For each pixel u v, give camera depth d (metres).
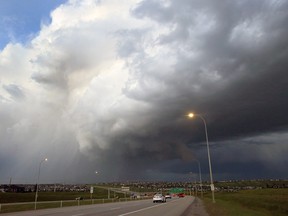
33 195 112.81
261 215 22.97
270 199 55.34
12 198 85.94
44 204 45.25
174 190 145.38
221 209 26.89
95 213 27.83
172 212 28.86
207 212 28.56
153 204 48.47
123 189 143.00
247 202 47.81
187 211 30.36
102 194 152.12
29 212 30.64
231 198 60.59
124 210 32.31
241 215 22.05
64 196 114.62
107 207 39.38
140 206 41.62
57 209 36.03
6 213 29.27
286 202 47.22
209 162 39.88
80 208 37.59
